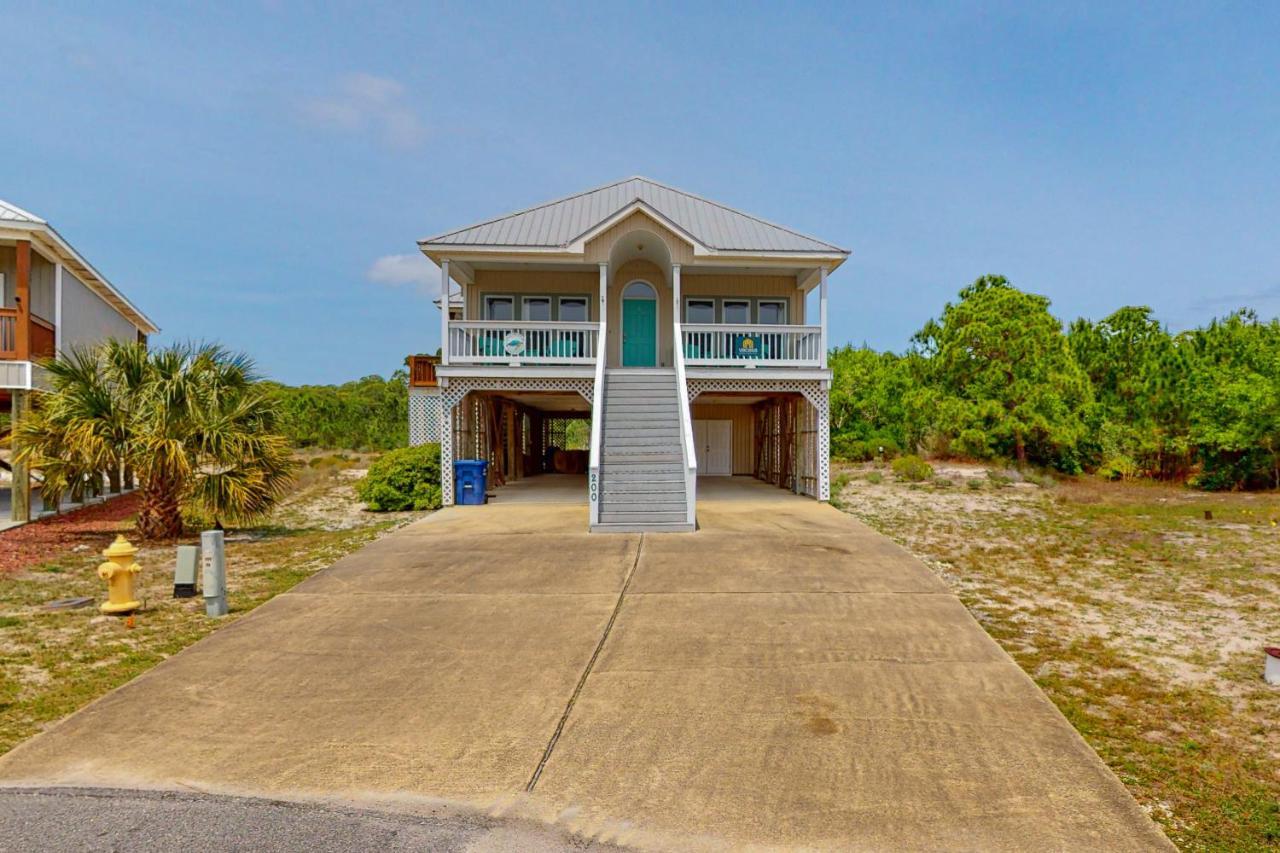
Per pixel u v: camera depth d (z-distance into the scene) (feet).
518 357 53.47
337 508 53.98
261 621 23.99
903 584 28.58
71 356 52.54
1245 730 16.98
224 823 12.75
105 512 50.78
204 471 38.73
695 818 13.00
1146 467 81.15
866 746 15.64
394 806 13.37
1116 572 32.83
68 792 13.78
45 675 19.54
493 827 12.71
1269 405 67.05
